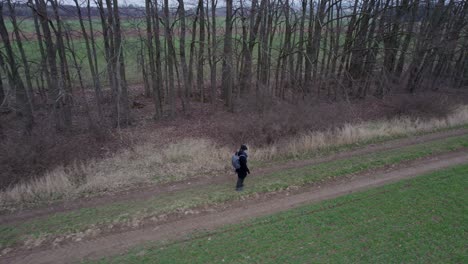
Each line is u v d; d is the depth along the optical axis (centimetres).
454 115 1991
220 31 2759
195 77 2864
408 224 884
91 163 1346
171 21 2097
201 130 1780
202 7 1975
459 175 1190
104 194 1147
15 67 1516
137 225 926
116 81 1755
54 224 933
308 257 762
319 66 2434
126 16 1978
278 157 1482
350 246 798
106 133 1623
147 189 1184
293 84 2392
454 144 1545
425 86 2553
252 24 1916
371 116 2016
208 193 1112
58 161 1277
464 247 786
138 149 1517
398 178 1209
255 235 855
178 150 1481
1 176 1129
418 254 765
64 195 1134
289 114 1630
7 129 1568
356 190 1120
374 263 738
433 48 2152
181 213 986
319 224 896
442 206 972
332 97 2242
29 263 773
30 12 1678
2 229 916
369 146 1608
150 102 2367
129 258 781
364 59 2375
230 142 1566
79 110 2034
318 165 1354
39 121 1628
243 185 1166
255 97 1781
